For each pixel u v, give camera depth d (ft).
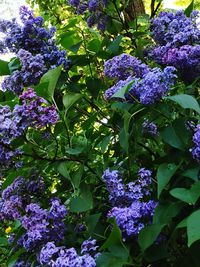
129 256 1.57
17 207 1.98
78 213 2.03
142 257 1.61
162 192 1.75
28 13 2.28
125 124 1.73
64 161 1.97
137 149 2.02
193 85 1.94
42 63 2.09
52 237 1.78
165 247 1.62
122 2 2.72
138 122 1.87
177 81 1.98
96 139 2.15
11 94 2.29
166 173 1.61
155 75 1.70
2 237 2.39
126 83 1.80
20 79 2.12
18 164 1.98
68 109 2.06
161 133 1.75
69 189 2.20
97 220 1.83
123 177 1.96
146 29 2.58
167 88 1.73
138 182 1.80
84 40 2.44
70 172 2.03
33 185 2.03
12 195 2.01
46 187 2.18
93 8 2.45
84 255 1.53
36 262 1.90
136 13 2.85
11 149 1.88
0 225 2.56
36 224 1.77
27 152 1.95
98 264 1.53
